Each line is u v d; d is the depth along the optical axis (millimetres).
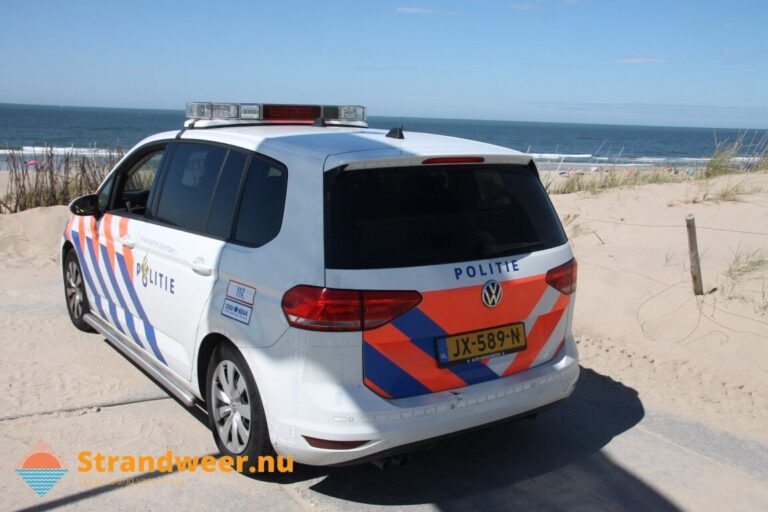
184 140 4605
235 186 3922
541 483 3828
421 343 3350
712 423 4574
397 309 3248
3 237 9391
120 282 5016
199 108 4676
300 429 3283
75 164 11656
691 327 5816
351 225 3275
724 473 3961
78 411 4551
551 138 110938
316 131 4195
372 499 3611
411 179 3486
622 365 5520
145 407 4660
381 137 3895
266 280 3432
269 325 3395
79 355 5574
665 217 8688
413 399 3344
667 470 3986
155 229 4527
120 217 5066
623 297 6434
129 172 5277
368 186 3373
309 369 3246
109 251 5152
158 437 4234
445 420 3377
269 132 4152
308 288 3225
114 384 5027
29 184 11375
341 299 3174
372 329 3211
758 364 5223
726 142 12062
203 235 4043
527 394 3674
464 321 3457
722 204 9070
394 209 3393
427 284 3318
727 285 6344
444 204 3535
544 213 3941
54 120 115125
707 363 5348
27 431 4258
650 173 12062
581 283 6852
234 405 3764
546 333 3848
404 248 3342
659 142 99938
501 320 3600
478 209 3641
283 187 3568
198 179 4289
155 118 140000
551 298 3820
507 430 4473
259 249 3549
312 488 3699
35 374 5156
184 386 4301
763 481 3885
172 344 4336
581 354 5770
